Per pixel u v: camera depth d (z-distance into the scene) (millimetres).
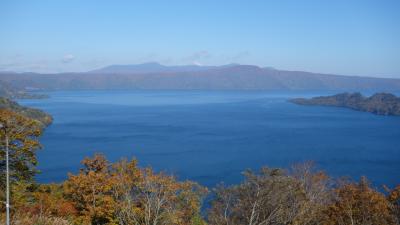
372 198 29031
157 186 29562
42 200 29531
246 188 24281
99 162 33688
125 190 29875
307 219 24797
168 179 30234
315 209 26656
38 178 76750
